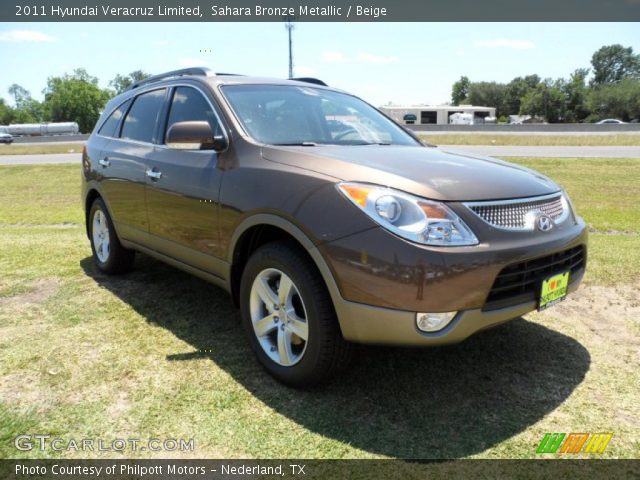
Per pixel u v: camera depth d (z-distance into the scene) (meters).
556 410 2.49
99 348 3.09
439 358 3.01
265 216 2.61
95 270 4.75
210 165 3.05
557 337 3.30
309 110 3.49
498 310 2.33
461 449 2.19
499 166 2.87
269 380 2.75
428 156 2.91
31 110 88.06
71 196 12.50
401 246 2.18
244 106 3.23
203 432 2.30
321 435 2.28
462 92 105.50
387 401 2.56
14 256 5.29
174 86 3.73
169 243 3.49
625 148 20.22
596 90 76.62
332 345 2.45
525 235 2.39
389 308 2.22
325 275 2.36
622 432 2.32
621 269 4.57
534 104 76.56
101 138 4.54
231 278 3.00
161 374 2.79
